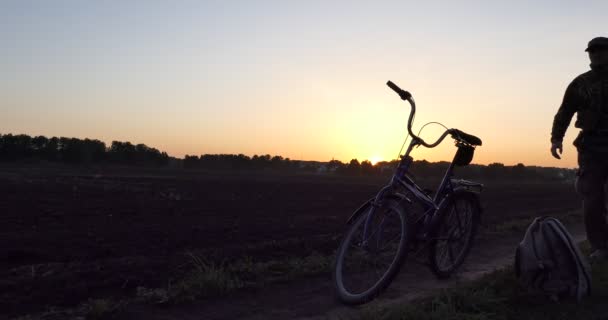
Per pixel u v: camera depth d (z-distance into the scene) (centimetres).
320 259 537
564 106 511
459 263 492
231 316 365
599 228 514
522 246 416
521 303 385
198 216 1078
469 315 341
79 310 364
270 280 463
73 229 819
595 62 487
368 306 371
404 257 390
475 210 500
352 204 1556
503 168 8088
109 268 495
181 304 387
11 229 803
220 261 536
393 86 417
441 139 438
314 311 379
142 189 1947
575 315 356
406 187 437
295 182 3372
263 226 906
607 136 490
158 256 578
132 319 350
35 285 428
